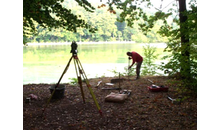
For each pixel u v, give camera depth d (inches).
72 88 270.1
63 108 184.2
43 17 192.2
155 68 421.7
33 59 910.4
